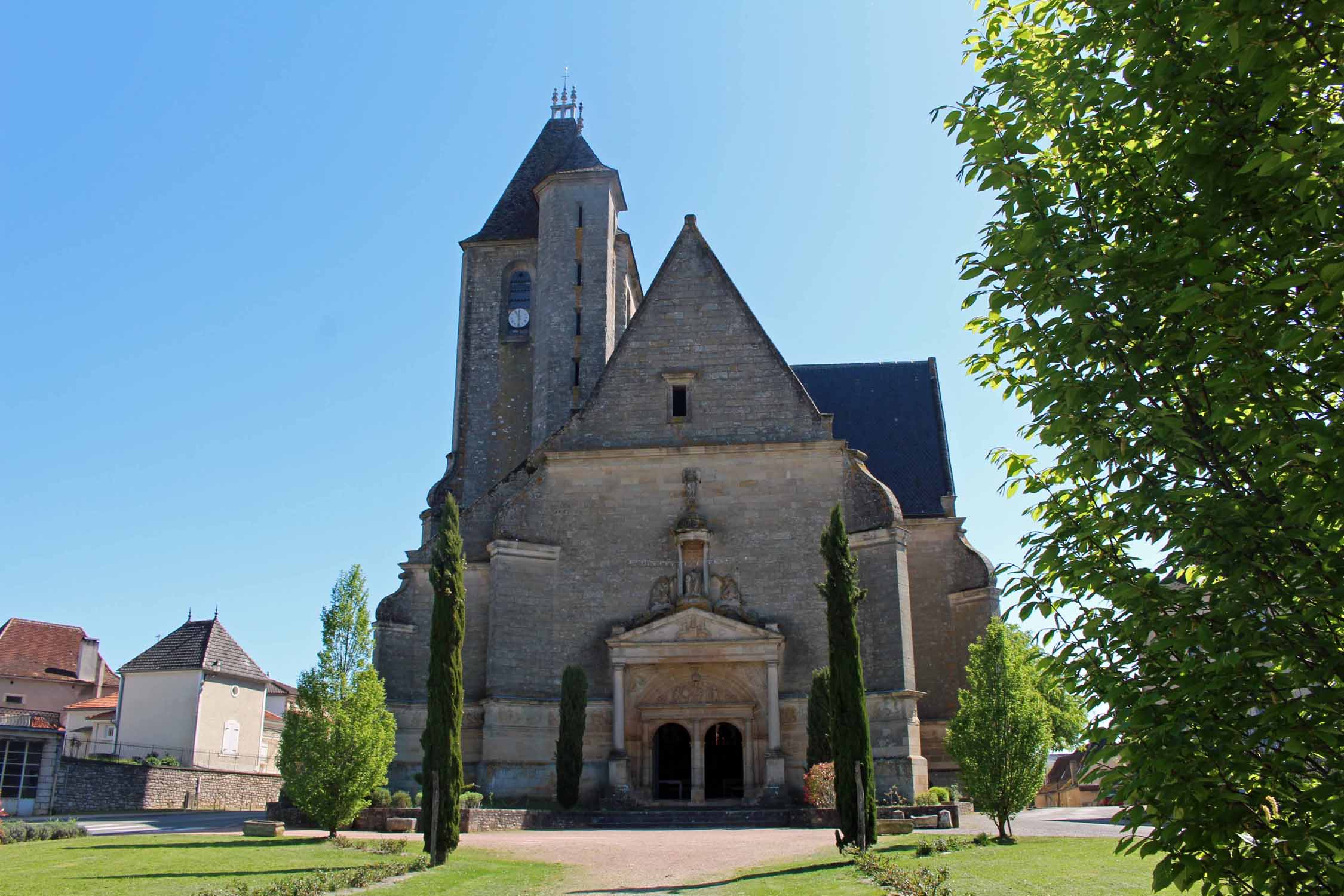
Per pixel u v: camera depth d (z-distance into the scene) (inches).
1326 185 268.2
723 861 824.3
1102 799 325.1
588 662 1424.7
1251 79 293.1
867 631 1373.0
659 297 1568.7
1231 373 279.9
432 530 1670.8
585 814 1224.2
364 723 1015.0
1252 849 278.1
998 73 383.6
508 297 1870.1
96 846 931.3
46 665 2495.1
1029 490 367.2
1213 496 303.7
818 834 1023.6
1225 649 284.7
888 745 1318.9
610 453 1487.5
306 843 956.6
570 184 1785.2
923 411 1862.7
